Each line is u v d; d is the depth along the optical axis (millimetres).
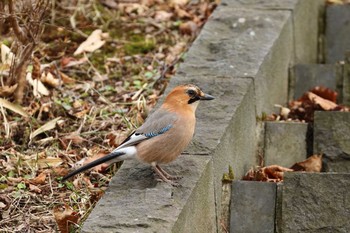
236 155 11406
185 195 9367
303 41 15211
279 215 10742
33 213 10297
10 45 13859
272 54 13234
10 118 12375
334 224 10375
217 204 10594
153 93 13328
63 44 14602
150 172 9938
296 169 12086
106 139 12062
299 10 14844
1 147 11703
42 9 12398
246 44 13172
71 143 11953
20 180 10945
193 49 13023
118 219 8766
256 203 10812
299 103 13961
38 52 14273
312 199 10453
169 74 13930
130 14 15812
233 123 11219
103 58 14359
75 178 11094
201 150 10406
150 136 9609
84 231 8555
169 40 15047
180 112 9766
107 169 11359
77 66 14055
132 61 14320
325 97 14094
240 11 14203
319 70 14398
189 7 16328
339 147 12156
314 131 12273
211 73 12328
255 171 12086
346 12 16109
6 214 10227
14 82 12570
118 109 12750
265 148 12570
